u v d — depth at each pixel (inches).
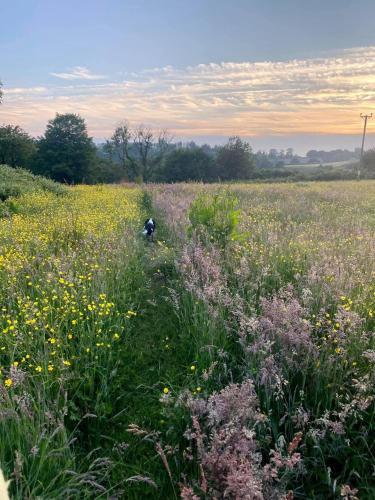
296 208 508.4
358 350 142.3
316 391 132.0
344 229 346.9
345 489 91.6
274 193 765.9
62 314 182.4
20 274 226.8
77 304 187.0
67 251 298.8
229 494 91.4
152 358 173.9
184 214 410.9
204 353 158.4
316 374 134.2
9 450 105.1
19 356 153.2
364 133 2249.0
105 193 792.3
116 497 100.3
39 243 287.9
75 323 172.9
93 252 276.7
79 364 153.0
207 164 2844.5
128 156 2564.0
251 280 209.2
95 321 181.9
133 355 174.9
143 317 213.0
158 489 108.6
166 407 132.6
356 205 577.3
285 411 129.0
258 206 514.9
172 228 387.2
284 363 139.3
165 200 583.5
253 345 139.3
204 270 214.2
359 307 171.2
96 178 2407.7
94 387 148.6
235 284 221.6
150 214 542.3
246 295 201.8
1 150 2217.0
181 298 223.8
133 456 120.4
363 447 117.8
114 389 148.0
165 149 2605.8
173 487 101.7
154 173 2760.8
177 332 193.9
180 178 2822.3
